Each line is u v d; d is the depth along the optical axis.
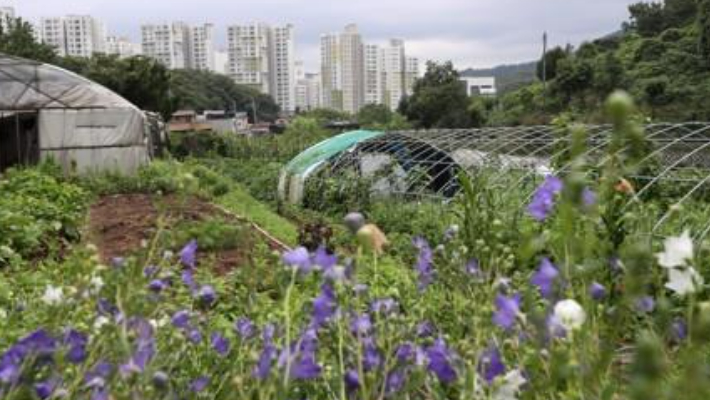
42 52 47.28
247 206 16.36
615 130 1.71
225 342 2.73
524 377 2.12
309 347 2.35
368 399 2.29
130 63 44.94
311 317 2.51
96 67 45.59
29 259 9.95
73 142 22.52
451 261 2.97
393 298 2.76
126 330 2.21
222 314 4.04
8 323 3.45
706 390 1.56
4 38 45.06
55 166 20.61
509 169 12.96
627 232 2.72
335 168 17.64
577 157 1.83
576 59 44.03
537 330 1.94
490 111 52.94
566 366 1.86
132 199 17.95
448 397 2.52
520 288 2.45
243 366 2.55
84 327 2.42
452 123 52.00
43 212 11.91
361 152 17.88
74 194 15.70
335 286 2.35
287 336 2.20
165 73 45.94
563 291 2.02
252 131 60.88
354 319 2.44
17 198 12.98
